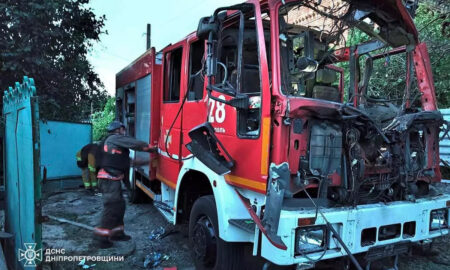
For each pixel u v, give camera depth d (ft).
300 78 10.43
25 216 10.19
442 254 14.11
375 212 9.53
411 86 12.82
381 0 10.63
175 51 15.89
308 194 9.12
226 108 11.12
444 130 11.98
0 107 19.17
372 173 10.38
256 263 11.66
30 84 9.07
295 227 8.36
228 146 10.91
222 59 11.88
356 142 9.66
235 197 10.61
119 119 26.30
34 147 8.89
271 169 8.71
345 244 9.01
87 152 24.31
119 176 15.17
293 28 12.35
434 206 10.84
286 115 8.68
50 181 25.35
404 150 10.75
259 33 9.53
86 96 25.84
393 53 13.94
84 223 17.98
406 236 10.32
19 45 17.95
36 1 18.56
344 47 15.07
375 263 12.83
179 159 14.56
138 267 13.00
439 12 22.66
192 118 13.52
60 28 21.20
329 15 11.23
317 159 9.12
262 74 9.33
